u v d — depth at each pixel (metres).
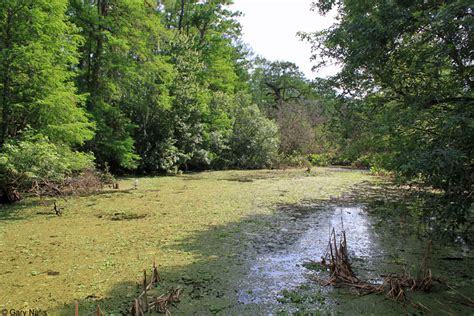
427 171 4.00
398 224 7.72
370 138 5.59
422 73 5.02
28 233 6.80
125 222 7.80
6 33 9.95
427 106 4.79
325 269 4.95
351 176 19.16
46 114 10.59
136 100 17.97
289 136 29.58
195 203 10.27
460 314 3.63
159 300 3.82
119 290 4.23
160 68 17.62
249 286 4.37
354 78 5.61
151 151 19.00
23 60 9.60
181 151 20.50
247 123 25.98
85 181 12.20
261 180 17.03
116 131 16.89
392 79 5.25
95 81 16.16
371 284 4.34
